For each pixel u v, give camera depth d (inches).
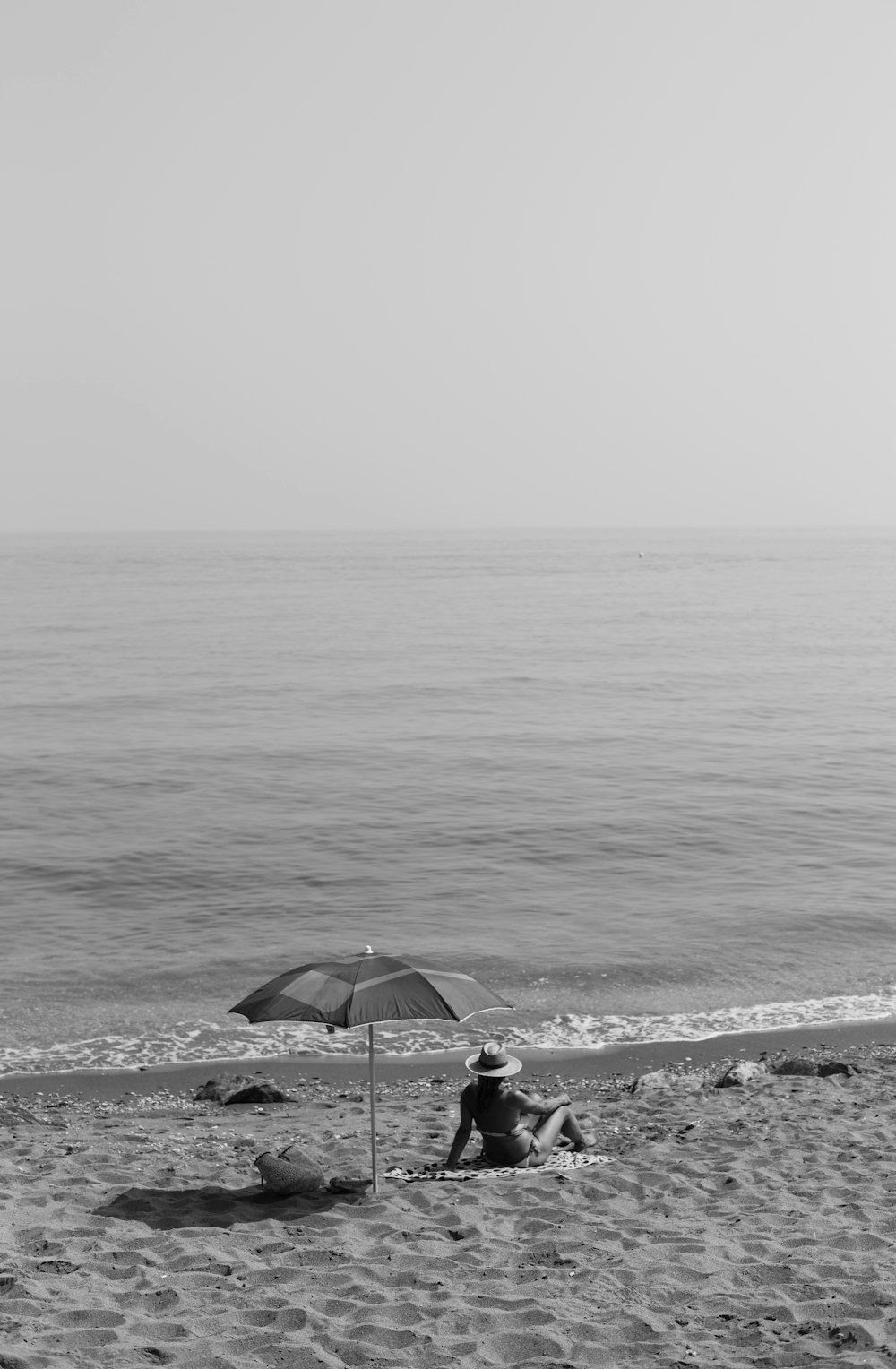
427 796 1205.7
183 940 744.3
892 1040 572.1
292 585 6008.9
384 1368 218.5
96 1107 481.7
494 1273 265.4
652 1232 292.2
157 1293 248.1
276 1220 298.0
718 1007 625.9
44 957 705.6
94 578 6791.3
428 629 3469.5
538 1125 358.9
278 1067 543.2
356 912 809.5
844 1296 248.8
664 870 923.4
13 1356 214.4
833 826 1069.8
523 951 719.7
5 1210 302.5
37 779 1285.7
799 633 3351.4
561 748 1498.5
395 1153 377.1
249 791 1226.6
